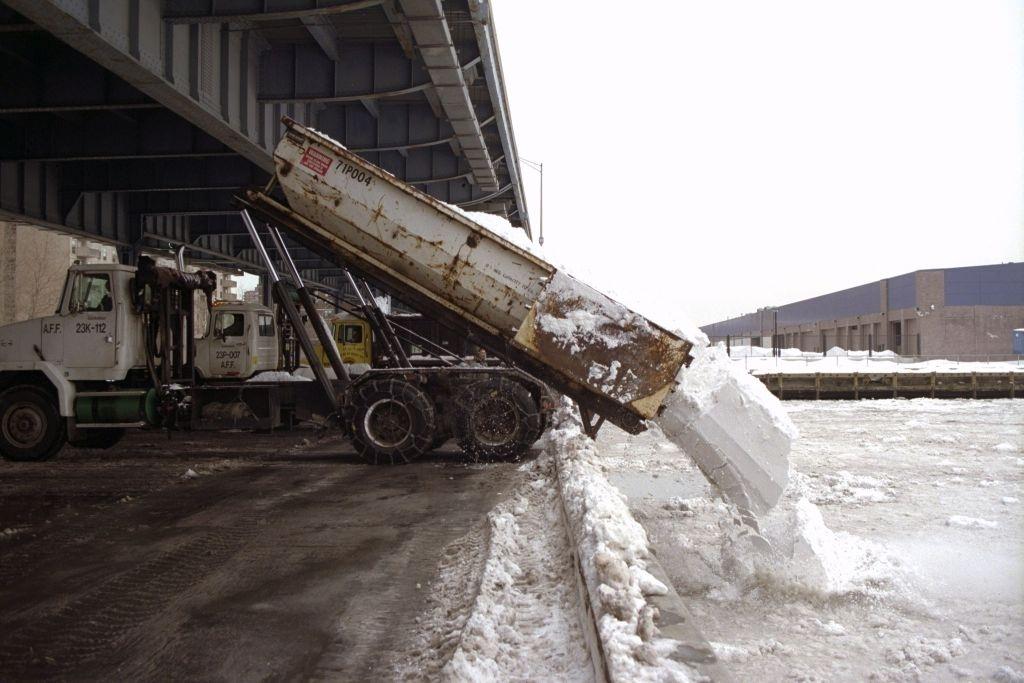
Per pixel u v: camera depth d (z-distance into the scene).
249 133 19.34
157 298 13.88
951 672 4.12
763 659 4.34
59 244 57.06
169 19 15.04
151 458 13.48
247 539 7.25
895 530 7.41
